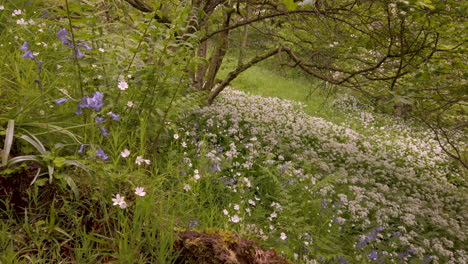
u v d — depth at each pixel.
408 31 4.94
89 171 2.21
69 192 2.13
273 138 7.42
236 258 2.09
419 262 5.02
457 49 4.83
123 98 3.36
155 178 2.67
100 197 2.18
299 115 11.97
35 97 2.63
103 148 2.65
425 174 9.44
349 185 6.66
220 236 2.18
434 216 6.52
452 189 8.68
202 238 2.13
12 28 3.45
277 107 12.18
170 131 4.94
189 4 3.43
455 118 5.64
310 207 4.75
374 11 5.12
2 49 3.23
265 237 3.22
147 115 3.48
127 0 5.41
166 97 3.60
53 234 1.97
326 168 6.99
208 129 6.84
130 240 2.08
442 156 11.08
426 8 4.07
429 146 11.85
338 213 5.02
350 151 8.83
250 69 19.98
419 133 13.45
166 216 2.33
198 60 3.48
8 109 2.50
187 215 2.78
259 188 5.10
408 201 6.95
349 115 14.59
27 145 2.30
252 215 3.99
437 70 4.57
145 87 3.41
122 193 2.29
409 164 10.07
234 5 7.82
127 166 2.62
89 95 3.10
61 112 2.74
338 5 5.84
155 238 2.16
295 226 3.93
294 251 3.66
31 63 3.04
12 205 2.03
